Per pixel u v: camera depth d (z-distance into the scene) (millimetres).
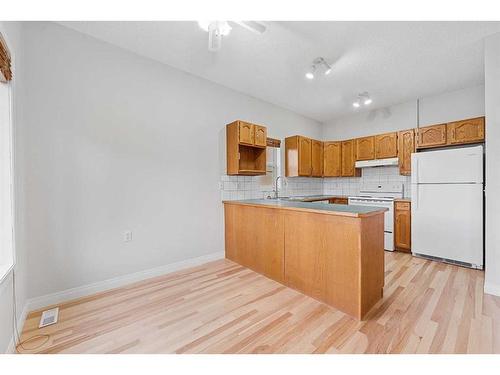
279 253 2492
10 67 1492
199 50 2465
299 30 2121
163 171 2717
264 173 3418
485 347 1456
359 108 4293
